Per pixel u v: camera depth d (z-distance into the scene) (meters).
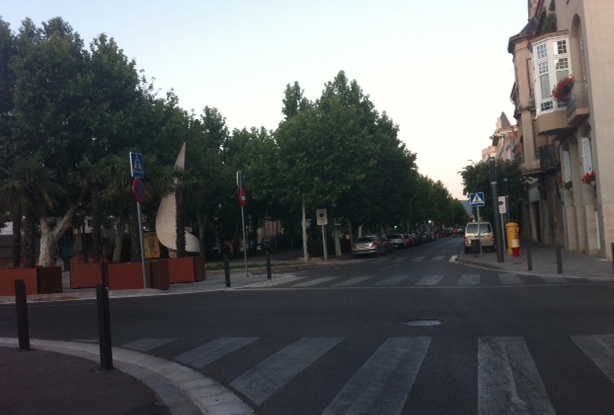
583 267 21.84
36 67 25.69
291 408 6.80
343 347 9.82
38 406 7.13
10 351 10.65
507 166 45.94
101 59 26.84
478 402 6.65
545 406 6.43
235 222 55.12
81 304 17.72
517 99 51.19
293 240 72.88
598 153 24.56
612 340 9.45
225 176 47.59
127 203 24.58
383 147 47.16
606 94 24.48
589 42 24.66
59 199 27.41
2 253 45.22
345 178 38.22
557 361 8.30
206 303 16.16
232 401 7.20
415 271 24.95
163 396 7.51
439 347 9.46
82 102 26.25
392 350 9.41
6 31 26.53
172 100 35.53
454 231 123.44
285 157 38.22
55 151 25.88
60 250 38.94
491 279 19.47
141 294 19.94
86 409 6.97
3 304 18.92
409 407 6.59
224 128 54.22
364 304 14.40
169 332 12.14
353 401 6.91
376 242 44.84
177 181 25.50
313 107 41.66
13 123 25.97
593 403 6.48
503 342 9.58
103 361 8.93
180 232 25.22
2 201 22.30
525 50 44.06
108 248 45.16
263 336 11.12
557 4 30.16
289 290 18.58
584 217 28.86
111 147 27.75
